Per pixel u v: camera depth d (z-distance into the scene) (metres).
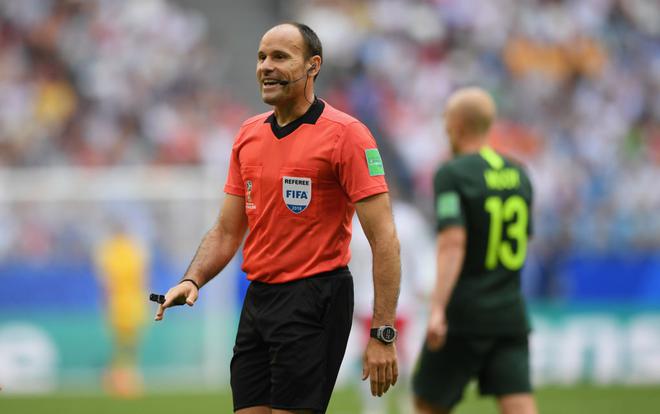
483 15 73.06
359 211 13.75
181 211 46.66
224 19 69.62
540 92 70.31
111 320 43.00
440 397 18.53
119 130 61.19
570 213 60.53
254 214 14.21
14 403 36.41
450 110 19.25
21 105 60.66
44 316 42.91
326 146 13.74
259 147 14.20
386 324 13.64
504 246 18.45
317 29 70.06
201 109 63.53
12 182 44.62
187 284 14.36
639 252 58.47
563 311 44.03
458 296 18.33
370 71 68.50
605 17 74.69
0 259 43.28
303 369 13.65
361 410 34.09
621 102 71.56
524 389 18.22
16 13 64.31
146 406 35.16
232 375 14.42
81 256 44.44
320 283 13.84
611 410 34.06
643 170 66.88
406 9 72.38
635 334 44.69
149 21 66.56
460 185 18.31
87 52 64.00
